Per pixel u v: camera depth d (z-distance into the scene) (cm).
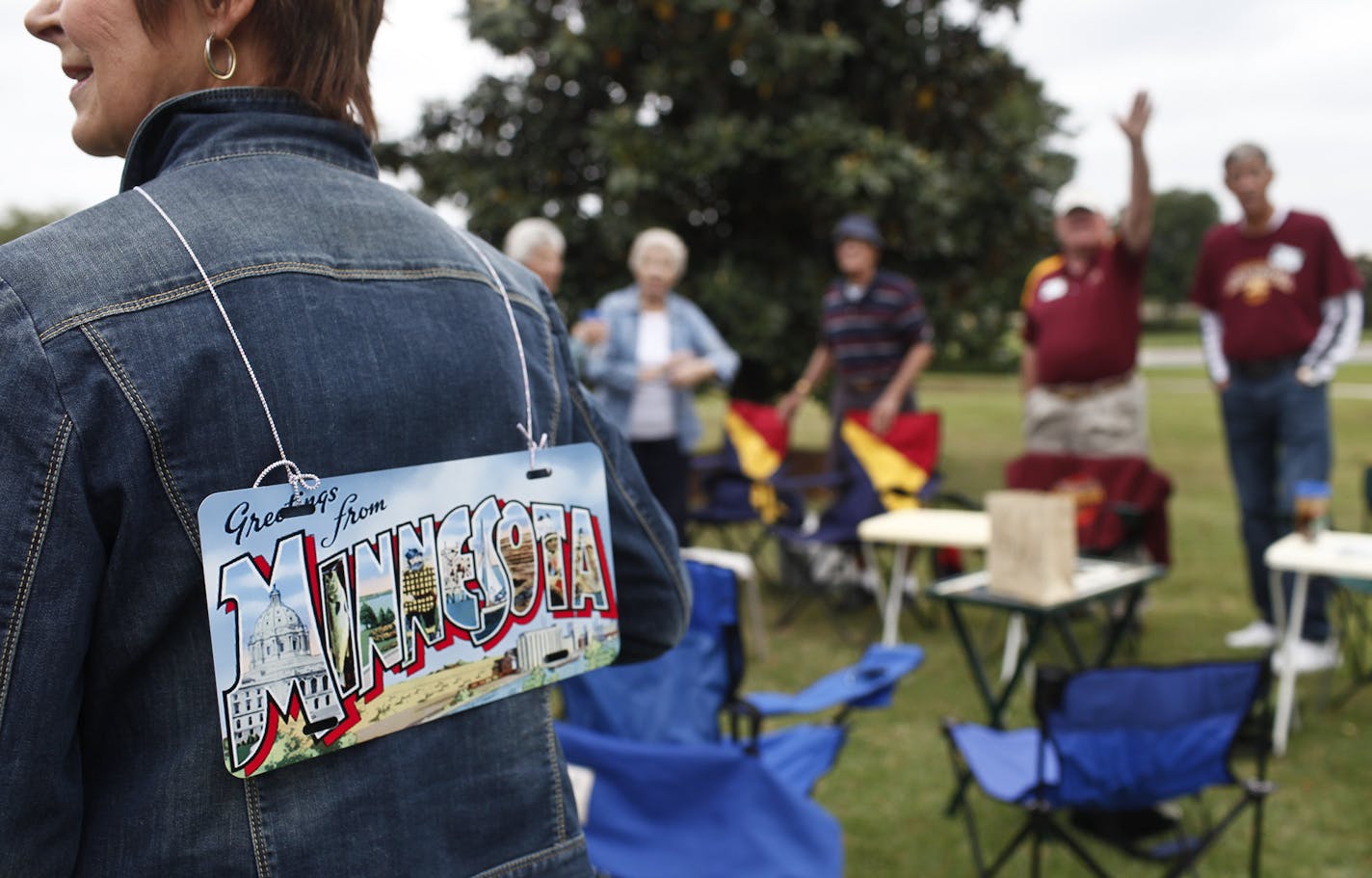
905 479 506
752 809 216
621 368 471
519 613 90
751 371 929
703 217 911
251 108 86
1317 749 349
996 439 1316
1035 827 235
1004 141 941
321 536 77
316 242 83
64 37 88
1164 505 452
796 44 803
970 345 930
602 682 264
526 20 858
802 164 817
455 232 97
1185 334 5775
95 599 72
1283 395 421
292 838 76
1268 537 436
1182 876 270
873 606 534
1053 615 315
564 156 912
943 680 421
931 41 915
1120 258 458
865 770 338
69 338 71
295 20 88
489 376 90
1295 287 416
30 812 68
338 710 78
